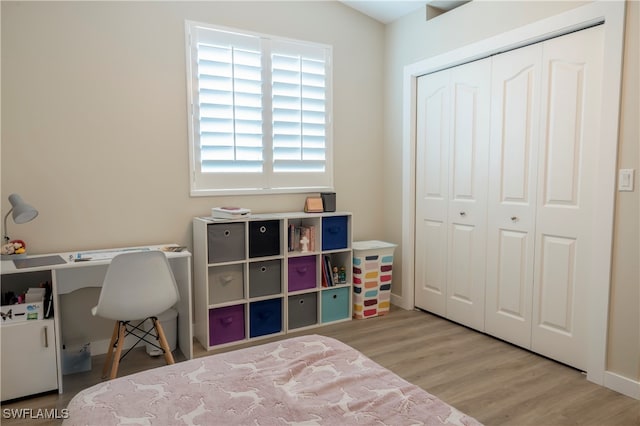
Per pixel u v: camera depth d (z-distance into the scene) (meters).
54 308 2.29
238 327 3.09
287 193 3.49
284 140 3.45
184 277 2.76
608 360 2.36
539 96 2.69
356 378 1.42
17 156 2.57
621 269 2.28
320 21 3.54
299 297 3.32
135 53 2.86
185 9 2.99
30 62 2.57
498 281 3.02
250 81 3.23
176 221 3.07
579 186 2.51
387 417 1.19
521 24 2.71
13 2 2.50
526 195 2.80
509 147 2.89
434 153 3.49
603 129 2.31
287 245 3.22
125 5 2.80
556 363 2.67
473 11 3.03
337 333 3.22
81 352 2.61
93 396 1.31
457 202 3.30
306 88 3.50
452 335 3.15
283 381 1.41
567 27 2.46
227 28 3.14
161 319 2.84
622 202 2.26
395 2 3.42
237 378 1.42
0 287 2.55
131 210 2.91
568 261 2.58
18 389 2.24
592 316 2.41
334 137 3.70
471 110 3.15
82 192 2.75
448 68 3.31
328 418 1.19
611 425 2.02
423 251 3.67
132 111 2.87
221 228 2.93
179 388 1.35
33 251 2.64
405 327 3.33
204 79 3.09
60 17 2.63
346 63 3.71
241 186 3.29
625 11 2.20
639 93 2.17
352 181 3.83
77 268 2.53
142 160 2.92
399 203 3.83
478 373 2.54
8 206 2.56
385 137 3.95
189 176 3.09
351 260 3.49
